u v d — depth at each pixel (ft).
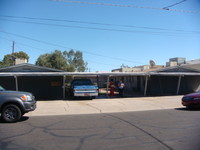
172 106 46.06
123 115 34.35
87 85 59.26
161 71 74.90
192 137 20.22
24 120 30.19
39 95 64.18
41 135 21.44
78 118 31.68
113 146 17.74
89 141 19.24
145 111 39.40
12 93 28.84
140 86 90.02
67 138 20.27
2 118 28.19
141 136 20.74
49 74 56.54
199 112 35.86
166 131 22.63
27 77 63.62
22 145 18.21
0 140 19.74
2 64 150.61
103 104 49.42
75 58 206.28
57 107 44.68
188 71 76.84
